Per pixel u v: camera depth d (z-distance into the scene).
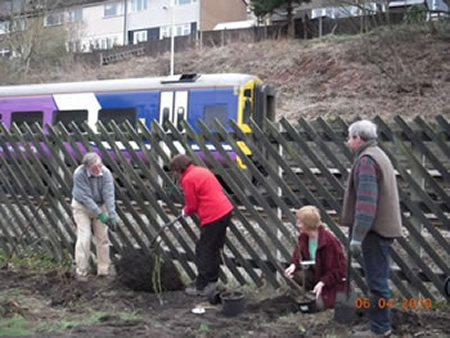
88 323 4.27
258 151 5.00
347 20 28.22
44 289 5.29
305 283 4.66
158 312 4.62
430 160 4.41
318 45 26.20
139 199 5.75
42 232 6.49
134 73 30.38
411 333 3.96
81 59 34.88
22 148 6.71
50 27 34.44
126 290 5.23
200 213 4.94
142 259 5.32
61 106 14.49
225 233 5.01
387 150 4.51
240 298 4.49
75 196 5.55
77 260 5.61
